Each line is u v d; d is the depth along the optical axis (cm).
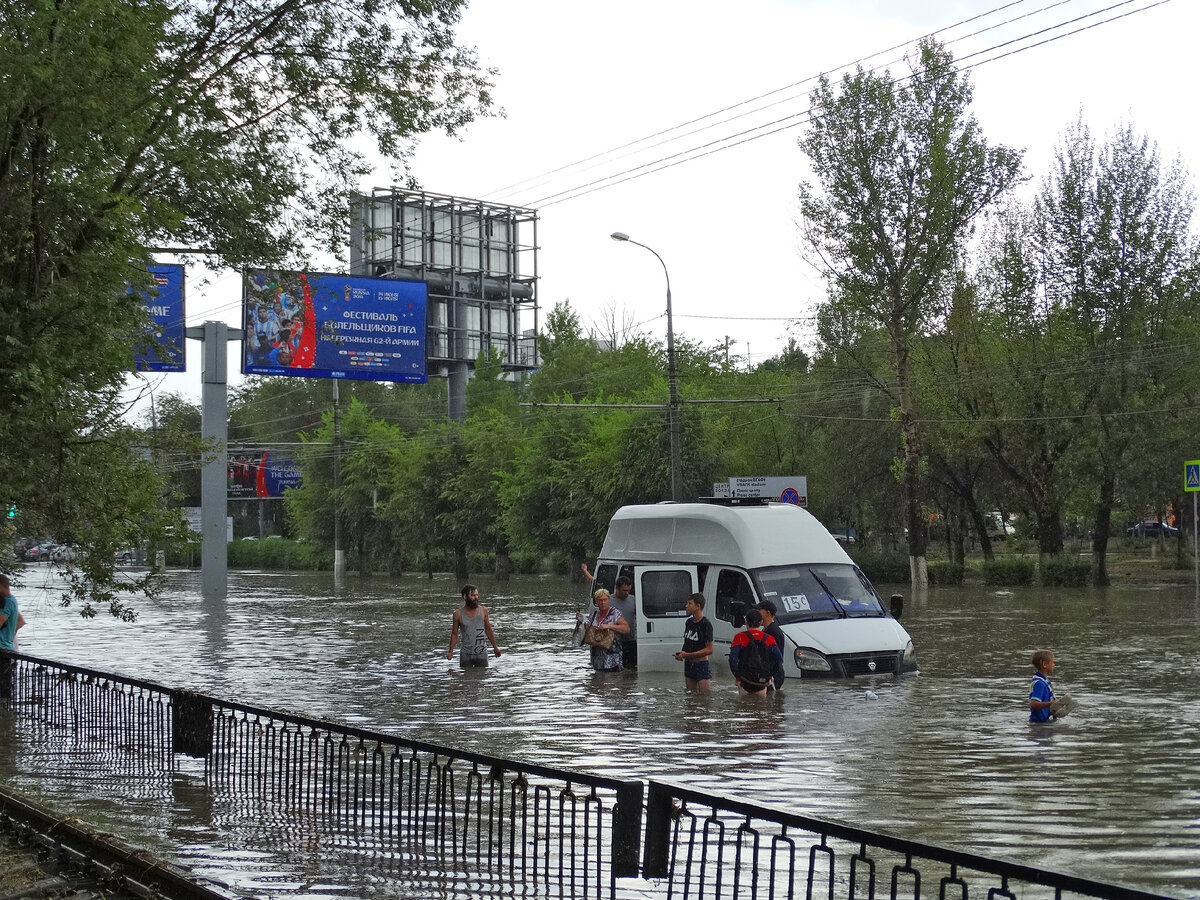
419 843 725
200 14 1343
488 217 6031
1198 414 4094
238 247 1425
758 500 1862
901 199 4306
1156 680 1566
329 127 1482
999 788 898
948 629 2425
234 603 3909
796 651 1605
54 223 949
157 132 1148
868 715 1298
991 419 4312
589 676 1755
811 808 834
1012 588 4128
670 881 561
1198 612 2728
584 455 5034
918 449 4372
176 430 1134
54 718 1326
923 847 422
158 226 1165
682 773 983
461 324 5947
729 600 1731
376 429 7081
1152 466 3975
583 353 7306
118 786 941
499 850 660
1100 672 1662
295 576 6875
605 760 1054
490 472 5953
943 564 4584
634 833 579
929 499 5088
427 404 10338
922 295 4350
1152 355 4122
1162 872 653
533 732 1231
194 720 1007
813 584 1712
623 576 1939
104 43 959
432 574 6888
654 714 1346
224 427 4184
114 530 1099
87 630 2812
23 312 941
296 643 2402
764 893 599
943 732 1175
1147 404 4084
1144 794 868
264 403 11319
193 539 1188
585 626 1792
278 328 3469
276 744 899
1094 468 4038
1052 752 1055
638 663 1800
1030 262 4322
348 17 1455
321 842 734
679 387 4809
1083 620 2583
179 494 1223
